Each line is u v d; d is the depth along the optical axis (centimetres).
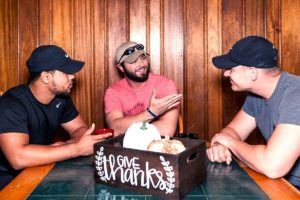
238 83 139
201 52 249
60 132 246
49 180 112
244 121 165
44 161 131
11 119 144
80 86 249
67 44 245
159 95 219
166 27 247
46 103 169
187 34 248
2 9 231
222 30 248
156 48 248
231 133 157
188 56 249
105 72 249
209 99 252
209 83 251
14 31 239
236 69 137
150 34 247
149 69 229
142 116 189
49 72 156
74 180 112
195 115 253
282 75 137
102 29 246
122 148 102
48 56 155
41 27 243
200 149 107
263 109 148
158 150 101
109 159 105
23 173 121
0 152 160
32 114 162
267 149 116
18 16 241
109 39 246
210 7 246
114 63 248
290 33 247
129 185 102
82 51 246
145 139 107
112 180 105
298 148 114
